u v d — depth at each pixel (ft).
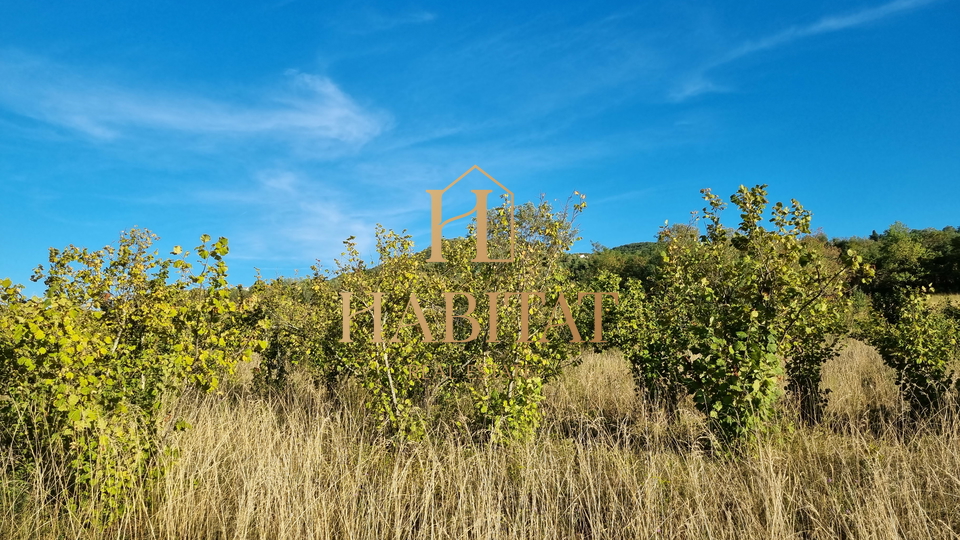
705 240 22.66
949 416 21.15
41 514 14.06
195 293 19.33
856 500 13.62
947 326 28.84
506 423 20.51
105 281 17.83
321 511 14.65
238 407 23.72
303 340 29.37
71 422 14.07
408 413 20.93
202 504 14.73
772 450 17.10
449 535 13.91
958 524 12.96
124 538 13.64
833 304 23.31
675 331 23.73
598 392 28.09
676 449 20.43
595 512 14.66
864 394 27.53
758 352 18.53
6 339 14.17
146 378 17.78
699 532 13.16
